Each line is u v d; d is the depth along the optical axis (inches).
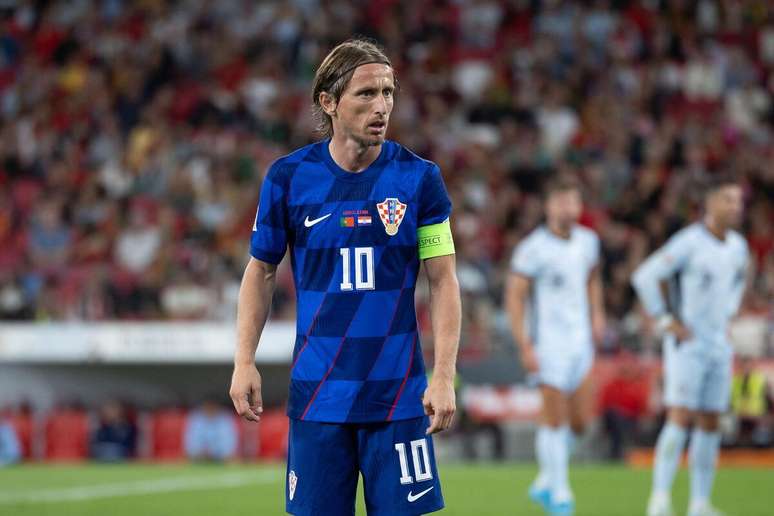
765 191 2731.3
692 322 1115.9
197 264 2390.5
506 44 3262.8
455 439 2004.2
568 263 1252.5
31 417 2111.2
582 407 1262.3
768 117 3102.9
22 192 2765.7
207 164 2778.1
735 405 1856.5
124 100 3029.0
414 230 585.3
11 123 3036.4
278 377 2185.0
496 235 2573.8
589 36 3235.7
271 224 593.0
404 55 3191.4
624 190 2684.5
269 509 1253.7
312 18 3270.2
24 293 2346.2
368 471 576.4
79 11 3366.1
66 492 1427.2
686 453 1870.1
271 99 3038.9
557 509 1195.9
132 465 1904.5
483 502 1304.1
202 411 2050.9
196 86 3139.8
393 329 579.2
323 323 581.0
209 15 3309.5
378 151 591.5
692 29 3297.2
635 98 3056.1
